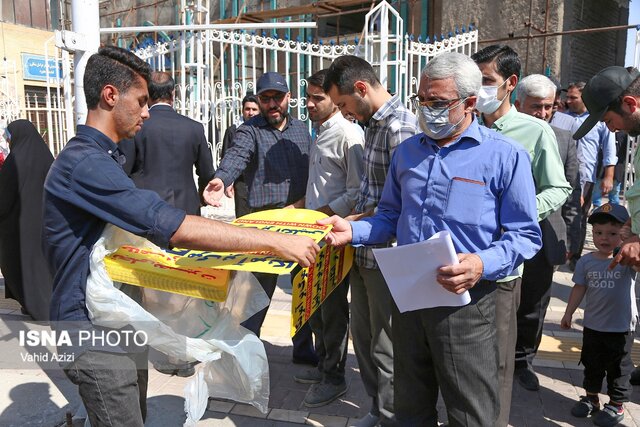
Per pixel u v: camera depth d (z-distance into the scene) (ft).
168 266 6.31
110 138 6.26
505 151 6.29
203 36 23.65
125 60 6.15
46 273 14.48
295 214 7.92
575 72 32.42
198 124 12.57
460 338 6.40
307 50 24.16
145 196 5.82
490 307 6.46
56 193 5.88
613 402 9.61
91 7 11.48
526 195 6.26
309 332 11.89
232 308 6.69
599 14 34.65
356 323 9.42
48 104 30.78
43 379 11.23
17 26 47.78
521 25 30.76
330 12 36.50
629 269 9.50
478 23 32.01
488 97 9.37
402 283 6.23
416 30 35.50
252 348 6.58
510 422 9.82
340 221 7.32
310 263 6.21
